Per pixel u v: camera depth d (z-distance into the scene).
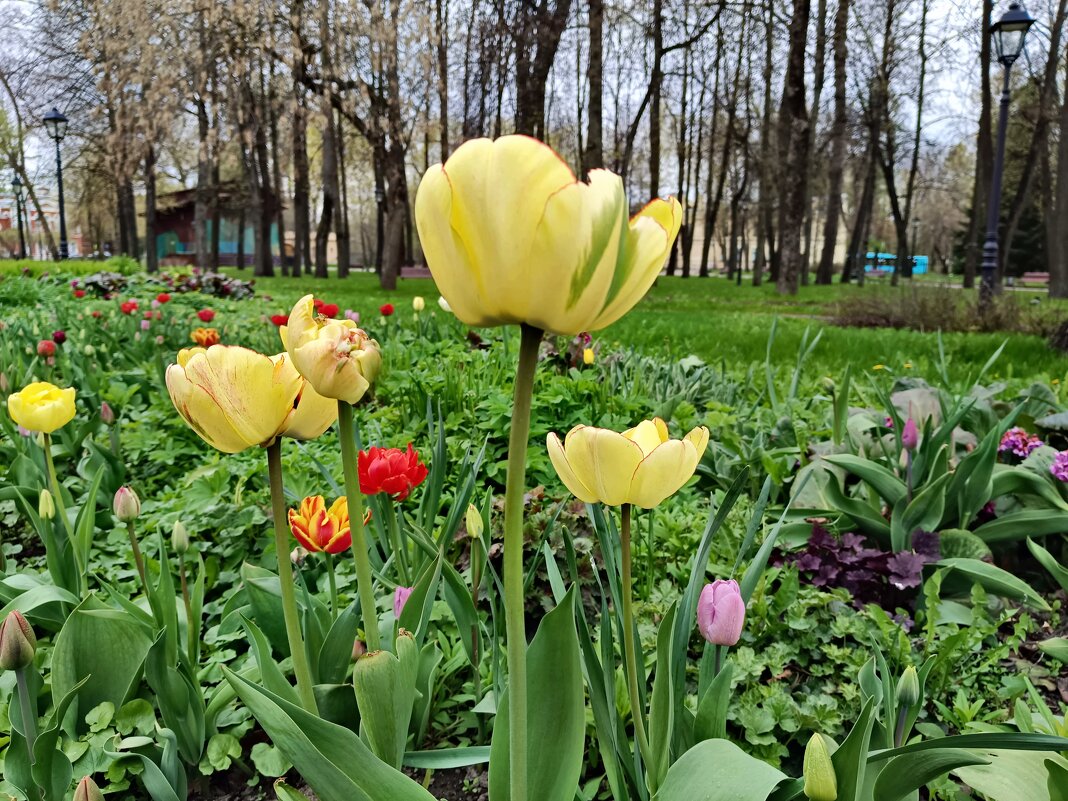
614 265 0.80
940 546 2.85
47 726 1.74
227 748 1.96
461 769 2.06
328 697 1.87
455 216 0.79
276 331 6.96
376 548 2.65
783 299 22.86
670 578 2.84
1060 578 2.64
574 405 4.36
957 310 13.00
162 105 18.56
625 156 25.91
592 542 2.83
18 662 1.57
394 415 4.57
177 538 2.00
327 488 3.61
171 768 1.79
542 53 19.34
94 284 15.35
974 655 2.51
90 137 27.28
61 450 4.17
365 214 65.94
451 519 2.16
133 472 4.27
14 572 3.04
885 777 1.37
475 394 4.58
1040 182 34.91
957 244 56.72
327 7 17.22
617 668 2.05
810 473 3.29
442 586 2.10
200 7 16.97
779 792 1.33
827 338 10.08
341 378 1.14
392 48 17.80
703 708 1.52
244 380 1.12
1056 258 22.19
